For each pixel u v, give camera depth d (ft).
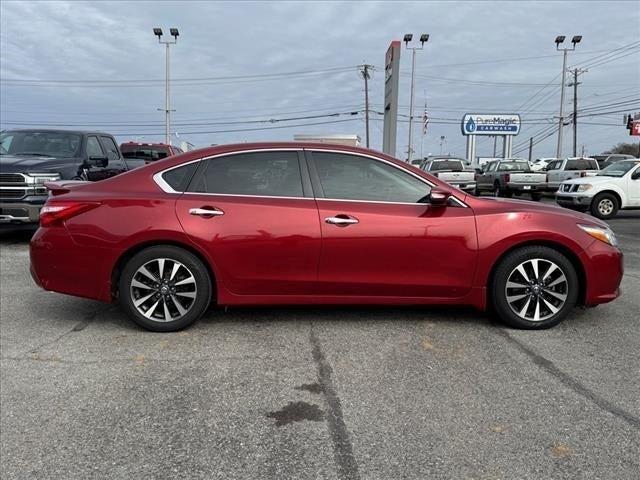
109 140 39.27
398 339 14.90
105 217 15.01
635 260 27.81
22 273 23.81
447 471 8.99
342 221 14.96
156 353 13.98
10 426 10.51
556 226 15.38
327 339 14.92
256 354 13.88
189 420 10.66
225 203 15.07
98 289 15.24
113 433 10.22
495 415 10.76
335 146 15.79
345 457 9.40
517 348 14.26
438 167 82.74
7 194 29.27
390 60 50.57
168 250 15.02
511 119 155.02
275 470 9.06
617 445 9.71
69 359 13.64
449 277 15.35
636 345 14.55
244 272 15.08
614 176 52.08
